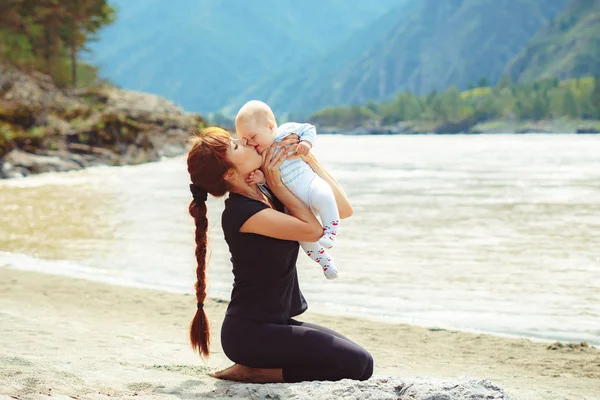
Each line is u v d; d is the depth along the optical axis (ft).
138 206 79.51
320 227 14.23
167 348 22.09
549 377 21.13
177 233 57.11
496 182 117.91
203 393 13.42
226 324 14.89
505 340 26.25
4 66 228.43
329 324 28.81
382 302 32.99
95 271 40.52
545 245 50.80
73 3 262.06
